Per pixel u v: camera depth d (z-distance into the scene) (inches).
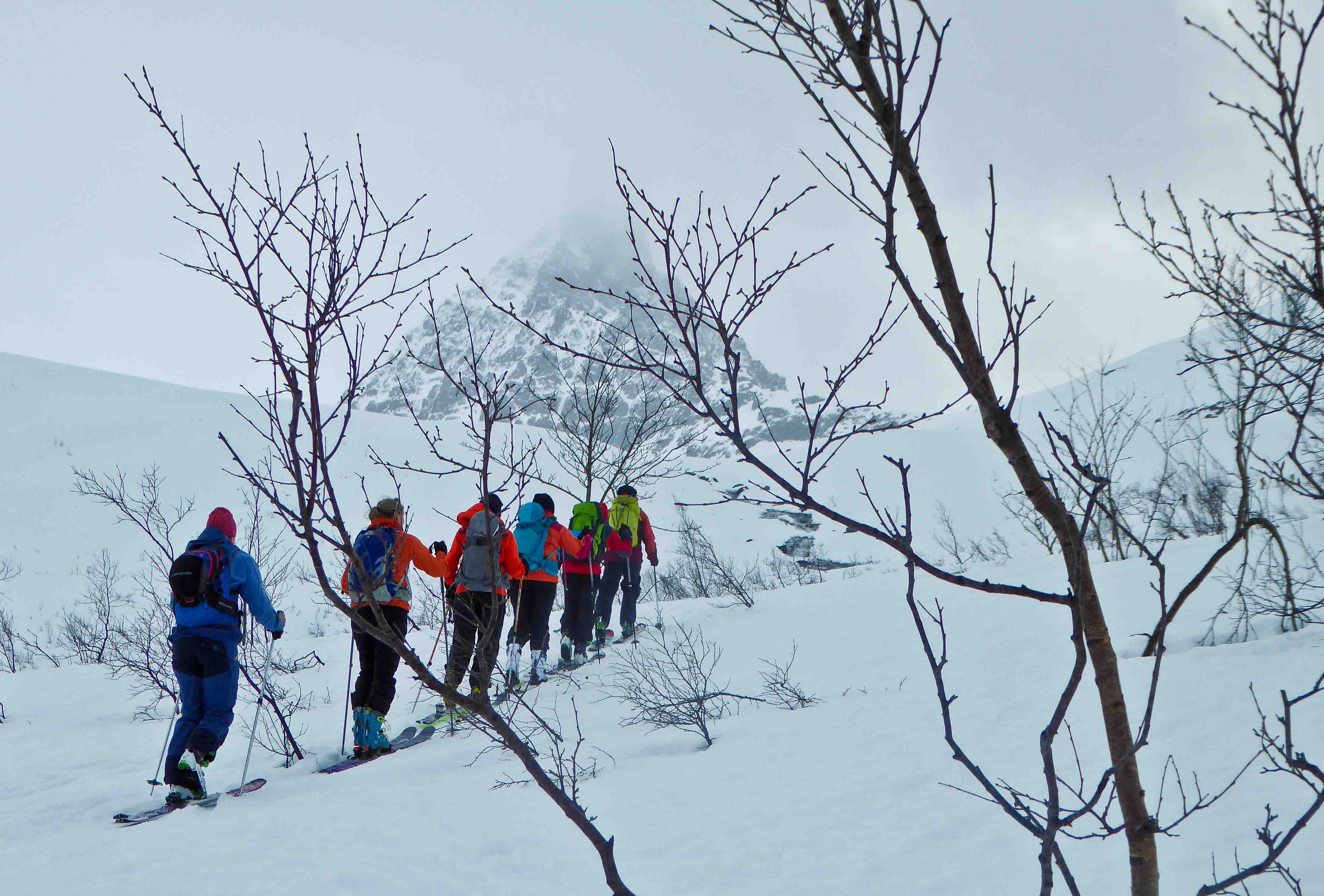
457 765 206.8
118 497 1061.1
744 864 135.7
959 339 55.3
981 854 127.6
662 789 173.8
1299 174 56.2
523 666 314.3
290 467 54.8
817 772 172.2
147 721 315.9
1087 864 120.2
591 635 326.6
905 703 209.8
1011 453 54.8
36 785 236.7
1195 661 191.5
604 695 264.5
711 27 59.0
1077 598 51.4
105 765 257.6
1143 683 186.4
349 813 171.3
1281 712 154.6
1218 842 118.4
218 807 193.8
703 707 220.7
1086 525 53.4
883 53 53.8
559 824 160.2
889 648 266.7
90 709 331.0
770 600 388.8
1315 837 113.2
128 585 789.2
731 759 187.5
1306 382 74.2
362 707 234.8
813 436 58.1
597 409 366.9
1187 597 54.7
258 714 220.1
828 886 125.2
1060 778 57.8
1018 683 209.3
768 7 57.1
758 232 63.1
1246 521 55.0
